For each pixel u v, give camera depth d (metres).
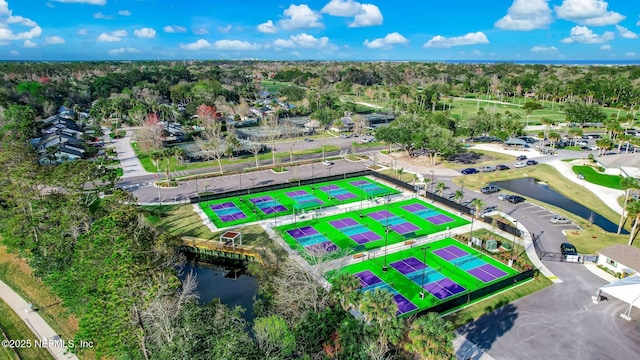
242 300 55.22
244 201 86.19
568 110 166.38
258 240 67.81
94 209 73.62
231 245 65.00
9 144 93.44
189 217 77.75
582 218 75.50
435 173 104.31
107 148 131.25
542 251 62.44
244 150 127.31
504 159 117.56
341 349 37.09
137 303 37.28
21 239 56.41
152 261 42.09
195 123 166.25
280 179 100.75
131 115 172.75
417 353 34.97
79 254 45.31
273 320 39.38
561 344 41.78
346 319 39.06
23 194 59.75
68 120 169.62
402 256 62.06
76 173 63.56
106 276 38.50
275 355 34.69
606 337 42.81
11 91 191.75
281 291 45.91
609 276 55.12
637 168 95.88
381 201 85.69
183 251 67.19
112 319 36.97
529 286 52.72
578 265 58.19
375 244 66.06
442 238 68.06
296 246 65.25
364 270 58.06
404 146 118.19
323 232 70.75
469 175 102.19
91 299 40.38
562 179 98.81
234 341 33.03
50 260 52.91
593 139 145.75
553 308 47.94
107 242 42.69
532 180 99.31
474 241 64.88
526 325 44.84
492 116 141.50
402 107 185.12
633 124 161.62
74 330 45.88
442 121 129.88
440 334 31.23
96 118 175.88
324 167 111.38
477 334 43.47
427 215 78.00
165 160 117.31
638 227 71.44
